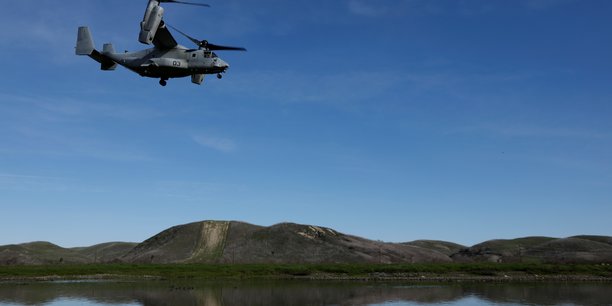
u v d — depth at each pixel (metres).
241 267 116.69
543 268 108.00
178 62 39.53
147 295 69.12
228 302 62.59
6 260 178.12
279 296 68.94
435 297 67.12
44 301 62.34
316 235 192.25
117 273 107.44
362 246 182.75
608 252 162.62
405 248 191.25
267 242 185.75
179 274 107.06
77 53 43.41
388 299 65.44
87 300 63.44
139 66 40.38
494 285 85.06
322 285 86.12
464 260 173.88
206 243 188.00
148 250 189.88
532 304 59.56
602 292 72.38
